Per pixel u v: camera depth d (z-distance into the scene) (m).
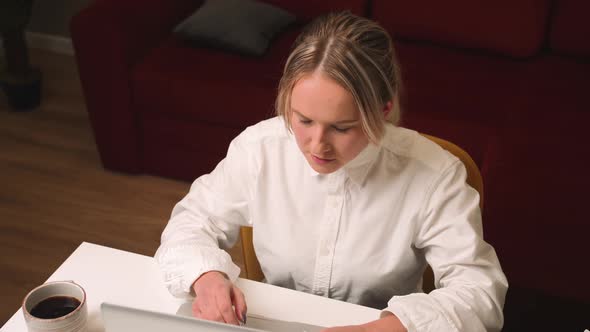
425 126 2.34
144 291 1.25
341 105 1.04
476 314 1.15
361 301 1.37
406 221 1.28
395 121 1.22
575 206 2.18
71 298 1.13
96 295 1.23
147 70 2.53
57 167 2.85
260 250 1.41
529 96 2.45
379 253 1.31
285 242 1.36
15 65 3.11
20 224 2.54
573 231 2.21
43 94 3.32
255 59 2.62
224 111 2.52
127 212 2.63
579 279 2.27
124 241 2.49
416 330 1.12
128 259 1.31
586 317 2.18
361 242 1.31
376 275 1.32
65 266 1.29
